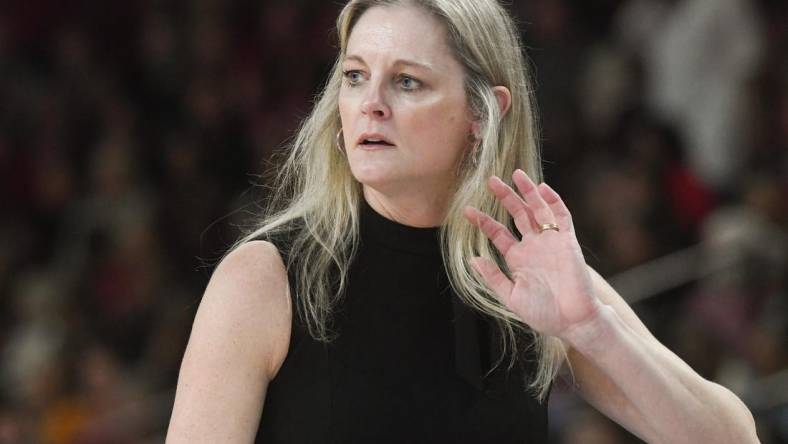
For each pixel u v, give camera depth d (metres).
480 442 7.53
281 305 7.34
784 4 26.45
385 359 7.48
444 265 7.73
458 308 7.67
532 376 7.84
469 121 7.68
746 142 24.09
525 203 7.38
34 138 26.03
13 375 20.38
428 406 7.45
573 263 7.21
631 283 19.78
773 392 17.36
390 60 7.44
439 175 7.64
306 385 7.32
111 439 19.41
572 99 24.42
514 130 7.94
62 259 23.80
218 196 24.12
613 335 7.27
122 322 21.80
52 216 24.92
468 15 7.59
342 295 7.53
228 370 7.14
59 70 27.02
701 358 18.42
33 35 27.69
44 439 19.44
